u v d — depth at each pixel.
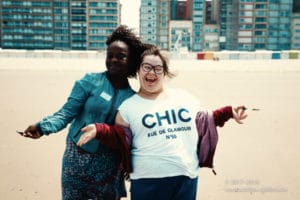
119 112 3.36
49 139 8.88
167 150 3.26
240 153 7.89
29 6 164.75
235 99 16.41
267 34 177.00
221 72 34.84
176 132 3.31
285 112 12.91
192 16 182.50
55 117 3.40
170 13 192.12
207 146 3.47
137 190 3.33
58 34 167.25
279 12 176.25
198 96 17.22
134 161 3.33
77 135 3.53
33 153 7.77
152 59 3.34
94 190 3.63
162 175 3.26
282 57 76.00
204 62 59.75
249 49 177.88
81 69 38.34
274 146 8.45
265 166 7.01
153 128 3.28
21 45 166.75
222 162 7.27
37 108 13.41
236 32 178.62
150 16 179.25
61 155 7.64
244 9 176.50
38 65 44.69
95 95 3.46
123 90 3.56
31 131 3.34
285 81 25.61
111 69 3.50
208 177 6.41
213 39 182.25
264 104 14.98
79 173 3.59
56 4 165.38
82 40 167.50
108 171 3.62
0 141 8.70
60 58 68.94
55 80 24.61
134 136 3.33
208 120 3.47
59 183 6.06
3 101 15.05
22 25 165.75
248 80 26.12
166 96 3.42
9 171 6.62
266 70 38.62
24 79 25.28
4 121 11.06
